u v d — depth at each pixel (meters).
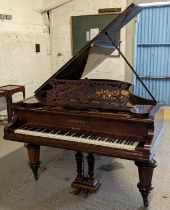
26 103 2.36
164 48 5.46
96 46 2.29
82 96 2.18
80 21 5.18
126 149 1.85
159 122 2.19
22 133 2.20
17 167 2.89
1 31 4.33
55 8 5.34
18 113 2.36
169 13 5.25
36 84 5.30
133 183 2.52
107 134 2.04
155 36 5.45
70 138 2.03
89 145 1.97
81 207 2.15
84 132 2.12
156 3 4.80
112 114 2.03
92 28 5.09
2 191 2.40
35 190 2.42
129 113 2.04
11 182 2.57
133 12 2.38
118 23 2.29
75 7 5.16
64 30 5.39
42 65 5.43
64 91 2.24
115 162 2.99
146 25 5.44
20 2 4.72
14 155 3.23
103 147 1.93
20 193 2.37
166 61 5.51
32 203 2.21
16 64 4.72
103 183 2.53
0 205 2.19
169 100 5.65
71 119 2.14
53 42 5.55
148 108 2.14
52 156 3.19
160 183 2.53
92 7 5.02
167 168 2.84
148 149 1.79
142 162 1.83
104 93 2.13
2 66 4.42
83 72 2.73
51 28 5.49
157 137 2.09
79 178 2.42
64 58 5.53
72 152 3.30
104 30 2.10
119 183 2.52
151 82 5.69
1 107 4.48
